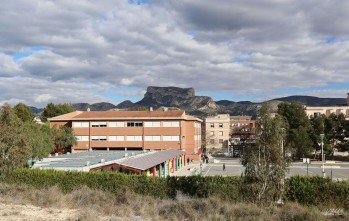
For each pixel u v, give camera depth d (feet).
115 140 272.10
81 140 275.39
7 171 90.22
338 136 271.90
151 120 268.41
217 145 420.77
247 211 59.62
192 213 59.11
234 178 90.33
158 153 194.59
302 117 277.85
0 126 84.12
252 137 69.41
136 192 94.38
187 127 283.18
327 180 86.28
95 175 97.04
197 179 93.25
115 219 50.37
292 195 84.43
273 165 65.31
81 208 58.90
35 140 156.87
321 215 60.08
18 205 58.85
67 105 384.06
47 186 92.99
